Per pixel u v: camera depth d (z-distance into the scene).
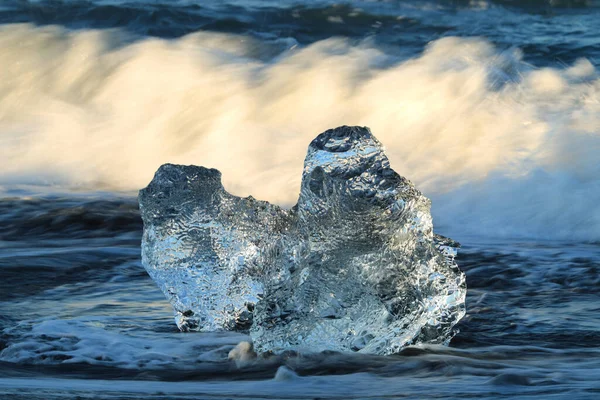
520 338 13.67
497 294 17.45
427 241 12.63
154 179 13.76
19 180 34.72
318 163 11.99
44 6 55.81
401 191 12.00
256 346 12.12
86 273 18.83
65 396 8.86
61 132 40.06
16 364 11.66
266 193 33.69
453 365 11.48
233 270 13.78
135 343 12.86
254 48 51.50
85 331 13.58
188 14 56.19
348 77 44.62
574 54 48.53
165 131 40.09
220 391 9.61
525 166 31.80
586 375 10.66
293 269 12.12
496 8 63.31
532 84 42.09
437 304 12.73
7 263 19.25
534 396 9.07
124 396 8.99
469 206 29.73
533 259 21.47
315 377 10.66
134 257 20.66
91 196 31.73
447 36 54.84
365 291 12.19
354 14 58.59
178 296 13.72
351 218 11.84
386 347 12.36
